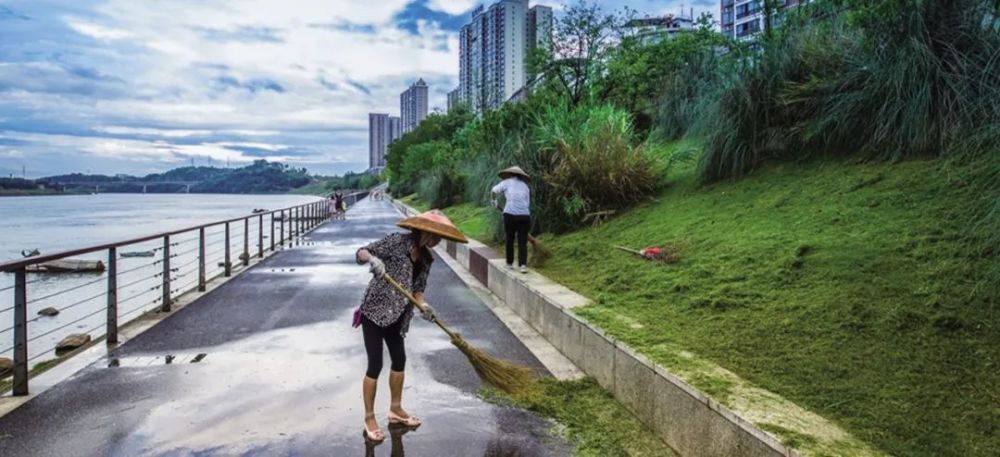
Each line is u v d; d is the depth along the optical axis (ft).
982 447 8.71
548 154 36.11
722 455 10.23
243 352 19.39
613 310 18.01
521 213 27.45
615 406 14.30
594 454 12.00
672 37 57.21
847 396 10.51
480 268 33.47
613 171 32.07
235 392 15.62
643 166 32.63
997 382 10.02
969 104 19.43
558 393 15.28
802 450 8.57
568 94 58.39
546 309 20.56
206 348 19.88
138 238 22.99
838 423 9.66
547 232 34.71
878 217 17.60
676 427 11.76
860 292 13.97
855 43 25.59
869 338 12.23
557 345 19.29
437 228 13.14
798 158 26.30
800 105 26.63
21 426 13.42
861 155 23.31
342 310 26.00
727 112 28.96
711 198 26.99
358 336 21.45
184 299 28.71
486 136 67.15
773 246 18.52
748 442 9.53
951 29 21.21
